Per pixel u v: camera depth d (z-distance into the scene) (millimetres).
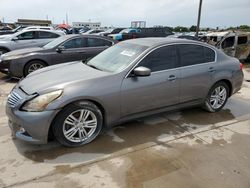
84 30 29594
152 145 3668
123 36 19078
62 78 3559
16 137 3369
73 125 3434
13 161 3186
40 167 3080
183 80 4266
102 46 8289
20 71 7277
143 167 3135
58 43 7738
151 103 4027
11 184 2773
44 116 3158
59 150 3453
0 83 7230
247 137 4020
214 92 4867
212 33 14219
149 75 3738
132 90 3754
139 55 3916
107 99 3557
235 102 5742
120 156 3359
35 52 7375
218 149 3615
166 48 4164
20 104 3230
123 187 2768
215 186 2824
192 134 4059
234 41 13000
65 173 2979
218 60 4770
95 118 3586
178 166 3176
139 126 4270
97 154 3389
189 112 4984
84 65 4293
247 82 7918
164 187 2787
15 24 45812
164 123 4430
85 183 2814
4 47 10547
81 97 3340
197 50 4527
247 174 3051
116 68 3883
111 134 3947
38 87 3350
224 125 4445
